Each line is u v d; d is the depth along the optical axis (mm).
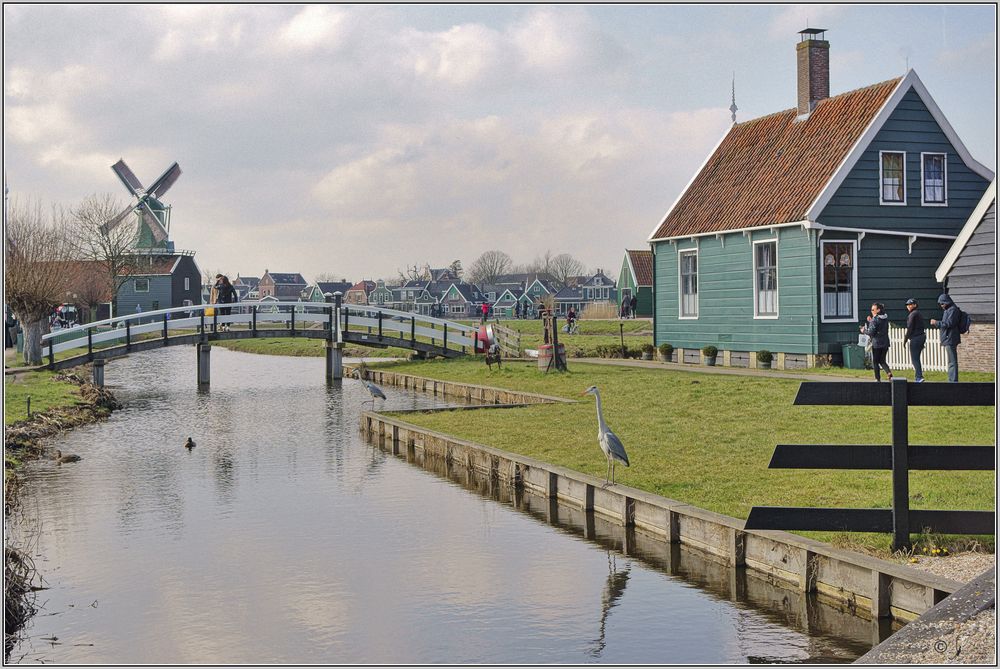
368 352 51344
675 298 32625
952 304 20594
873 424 16578
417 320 41469
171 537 13398
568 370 30562
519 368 33656
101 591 11172
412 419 21859
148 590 11180
